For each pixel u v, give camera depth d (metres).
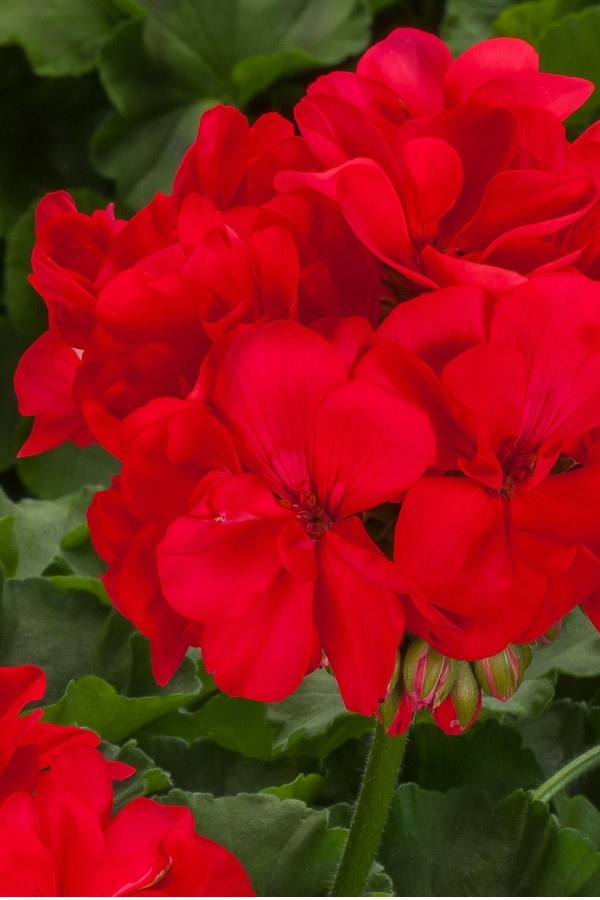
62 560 0.75
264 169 0.49
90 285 0.49
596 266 0.47
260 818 0.60
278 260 0.46
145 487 0.46
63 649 0.69
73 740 0.48
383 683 0.46
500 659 0.49
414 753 0.68
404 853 0.61
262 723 0.66
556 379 0.46
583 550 0.46
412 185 0.47
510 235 0.46
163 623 0.48
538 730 0.71
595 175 0.48
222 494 0.45
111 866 0.45
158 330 0.47
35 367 0.51
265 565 0.46
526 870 0.60
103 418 0.47
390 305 0.48
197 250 0.46
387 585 0.45
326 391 0.45
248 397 0.45
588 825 0.63
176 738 0.68
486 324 0.45
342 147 0.47
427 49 0.51
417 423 0.45
